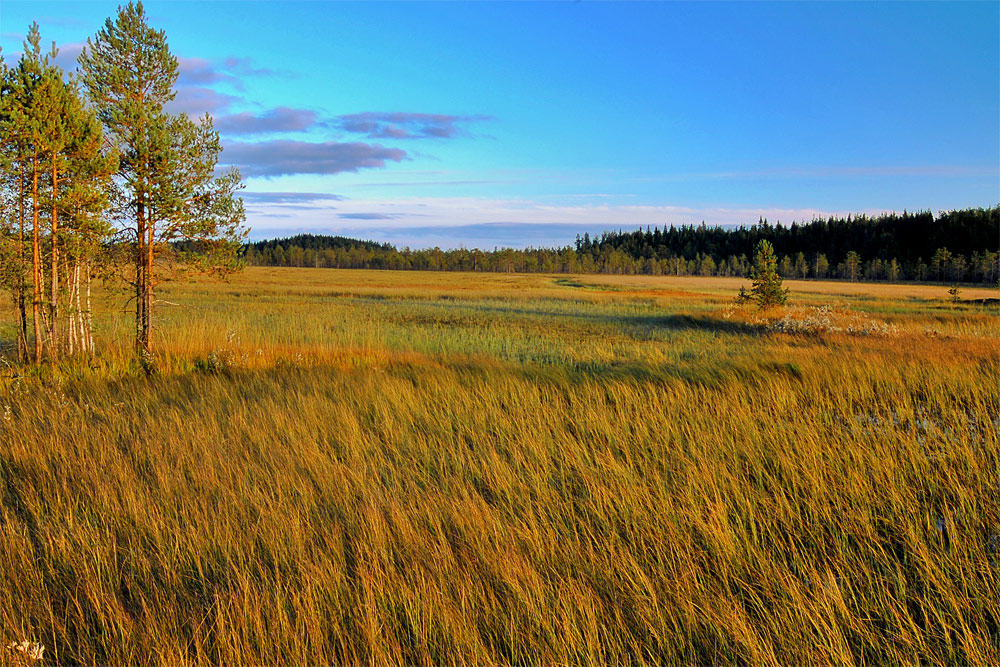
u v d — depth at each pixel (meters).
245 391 8.76
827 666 2.68
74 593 3.41
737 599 3.18
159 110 11.80
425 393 8.16
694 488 4.53
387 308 32.88
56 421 6.80
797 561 3.53
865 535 3.80
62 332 12.50
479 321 25.98
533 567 3.48
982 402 6.72
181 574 3.57
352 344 15.73
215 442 5.95
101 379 10.05
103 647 2.94
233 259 12.48
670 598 3.21
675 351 15.12
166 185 11.47
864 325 17.64
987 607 2.99
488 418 6.82
